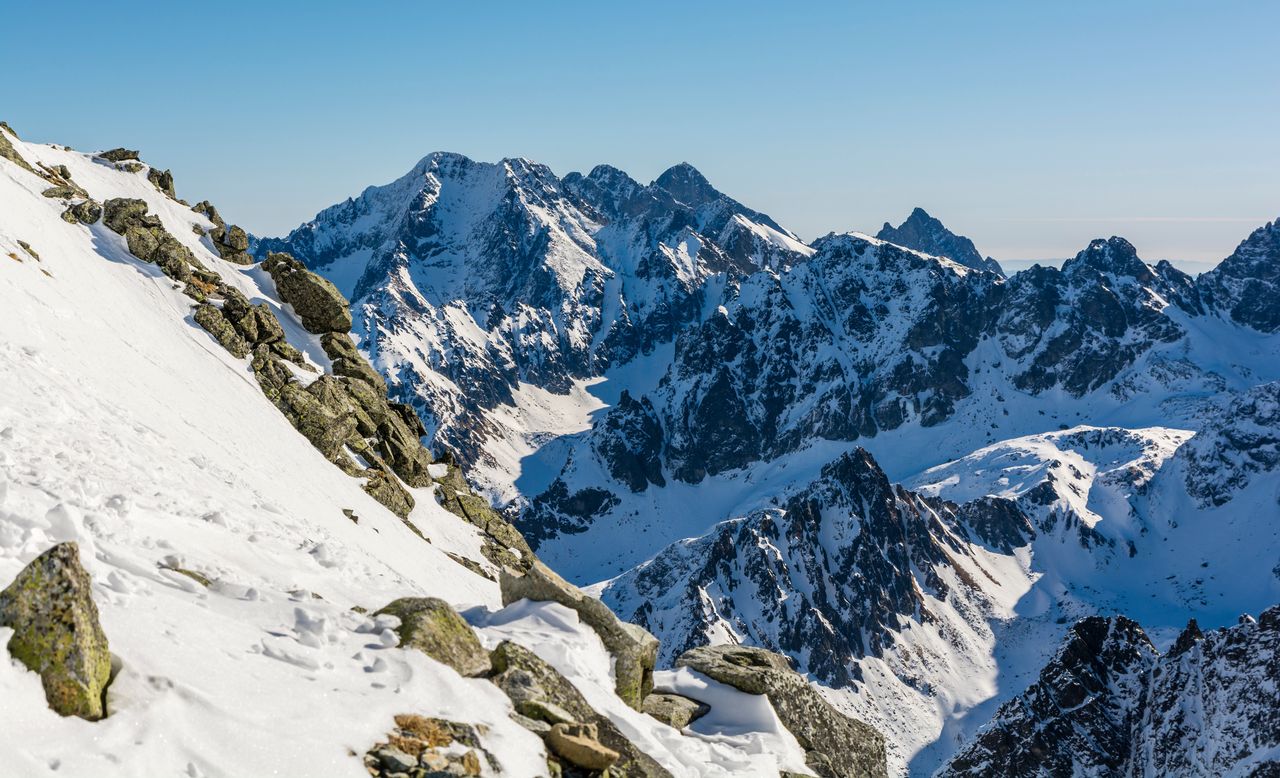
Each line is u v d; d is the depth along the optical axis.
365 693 14.11
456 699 15.14
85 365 38.00
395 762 12.59
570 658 19.89
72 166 75.12
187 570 18.30
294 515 35.12
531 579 22.50
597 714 17.95
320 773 11.73
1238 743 169.38
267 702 12.63
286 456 48.25
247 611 16.33
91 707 10.87
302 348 69.69
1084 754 193.50
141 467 26.95
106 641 11.68
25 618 11.02
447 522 61.84
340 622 16.84
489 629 20.38
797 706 25.19
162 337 52.78
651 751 18.55
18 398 27.41
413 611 17.58
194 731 11.42
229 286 67.38
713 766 19.50
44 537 15.73
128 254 62.25
